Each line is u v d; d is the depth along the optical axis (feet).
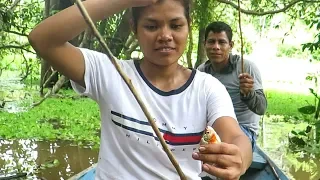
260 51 77.05
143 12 5.41
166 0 5.37
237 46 47.96
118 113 5.47
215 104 5.56
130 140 5.44
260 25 51.06
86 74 5.46
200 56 37.37
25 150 23.08
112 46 36.83
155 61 5.49
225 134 5.26
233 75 15.25
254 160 15.10
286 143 27.27
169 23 5.40
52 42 5.13
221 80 15.42
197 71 5.86
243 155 4.85
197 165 5.56
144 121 5.43
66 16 5.07
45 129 26.81
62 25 5.06
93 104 37.01
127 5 5.16
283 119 34.94
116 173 5.46
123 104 5.48
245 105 15.21
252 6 38.55
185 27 5.51
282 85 58.44
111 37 36.27
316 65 72.64
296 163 23.61
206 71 16.12
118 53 37.19
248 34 54.29
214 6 36.06
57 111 32.83
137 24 5.55
